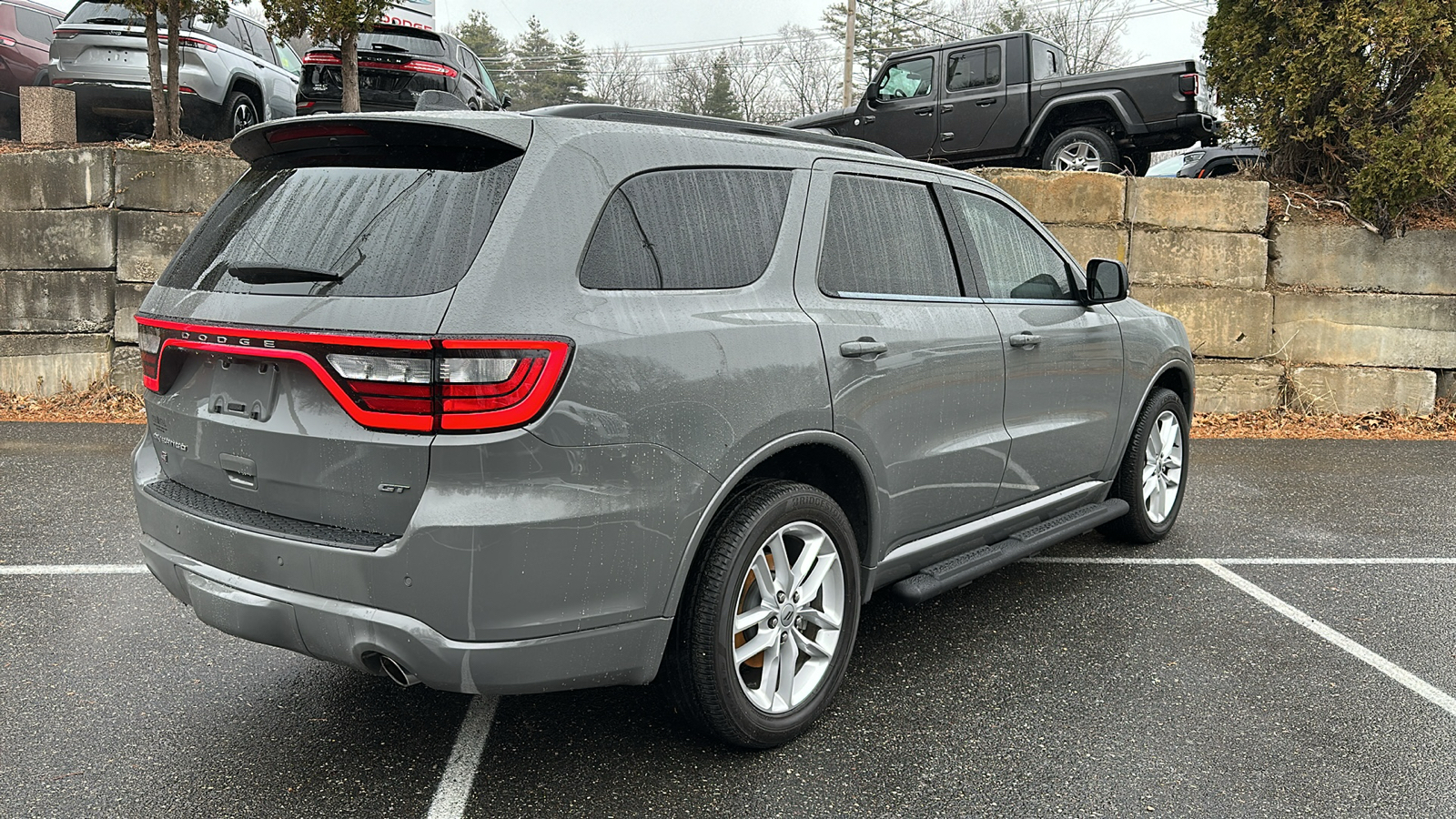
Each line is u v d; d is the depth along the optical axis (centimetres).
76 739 285
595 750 284
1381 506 604
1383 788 269
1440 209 955
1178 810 257
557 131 248
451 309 218
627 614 244
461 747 284
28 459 649
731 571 261
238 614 245
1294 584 448
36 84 1145
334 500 234
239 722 298
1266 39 953
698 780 268
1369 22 873
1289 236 921
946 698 323
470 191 237
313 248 244
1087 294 419
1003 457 372
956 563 358
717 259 273
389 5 959
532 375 221
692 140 281
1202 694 328
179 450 275
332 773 269
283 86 1260
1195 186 912
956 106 1082
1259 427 896
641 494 240
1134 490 480
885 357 310
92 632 364
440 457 218
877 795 262
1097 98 991
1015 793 264
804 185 308
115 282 856
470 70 1252
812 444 291
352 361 223
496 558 220
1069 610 410
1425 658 362
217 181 862
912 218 348
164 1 975
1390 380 924
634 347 239
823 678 299
